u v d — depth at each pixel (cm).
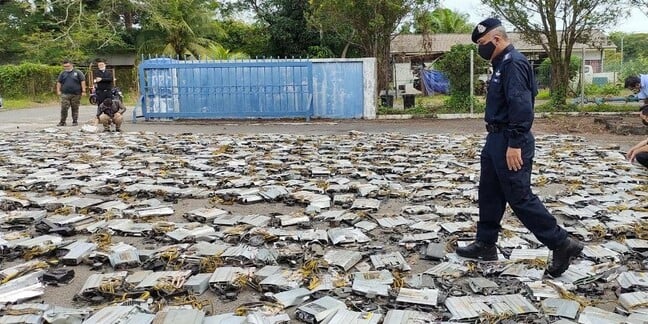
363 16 1959
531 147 379
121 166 827
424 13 2012
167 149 1022
